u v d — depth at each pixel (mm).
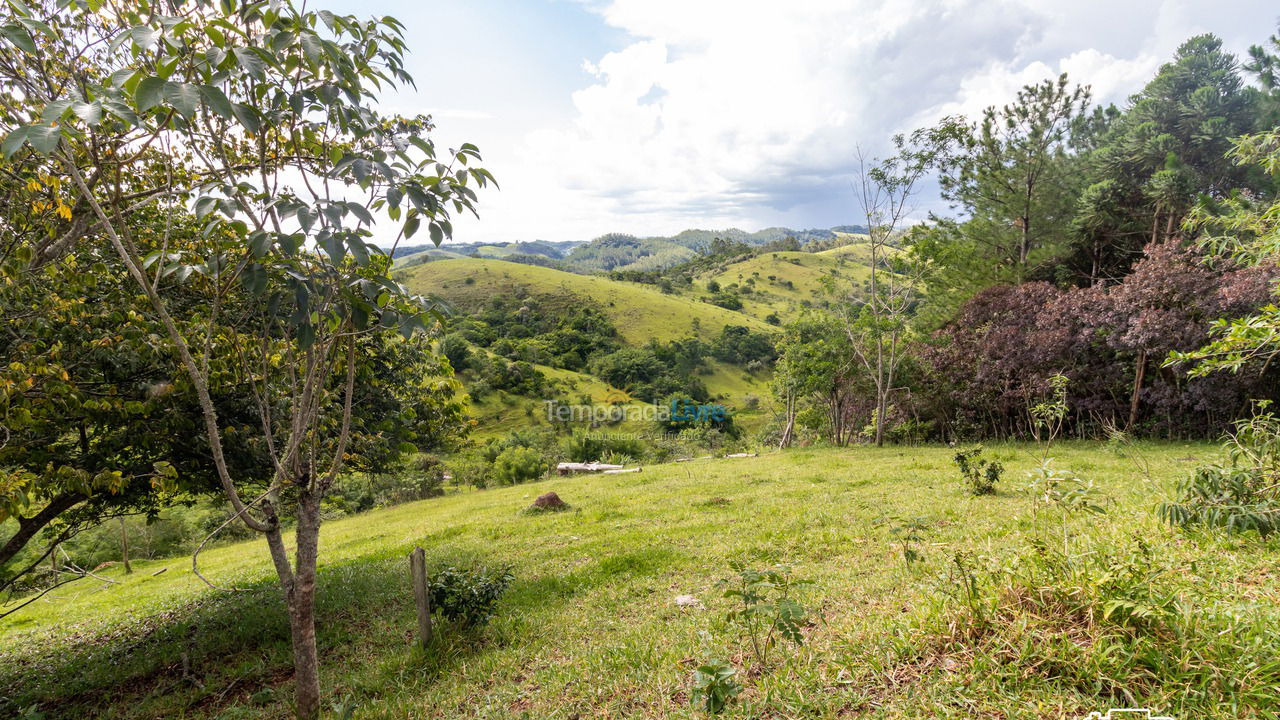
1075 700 2941
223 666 7301
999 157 25484
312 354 4359
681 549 9758
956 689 3266
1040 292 20078
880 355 24219
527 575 9406
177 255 3533
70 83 3680
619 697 4312
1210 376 15070
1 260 4629
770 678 3852
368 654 6902
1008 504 9555
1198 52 23438
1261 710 2592
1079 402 18625
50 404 5438
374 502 42031
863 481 14812
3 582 5621
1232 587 4086
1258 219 5527
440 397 10086
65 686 7129
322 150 3873
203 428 6797
